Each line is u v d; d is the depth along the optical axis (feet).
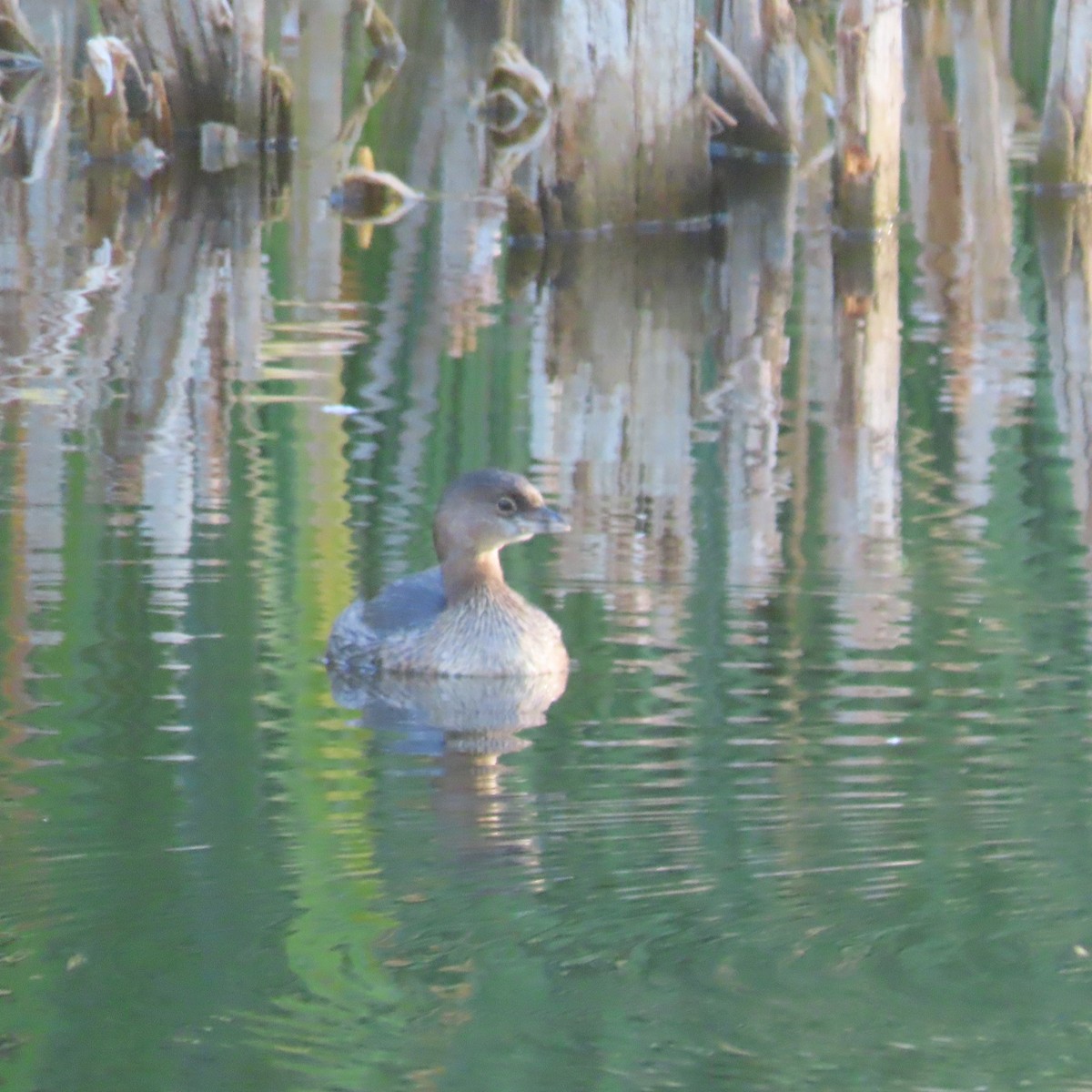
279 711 36.78
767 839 29.50
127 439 54.29
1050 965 25.05
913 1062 22.67
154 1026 23.63
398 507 49.34
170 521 47.57
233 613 42.04
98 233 82.53
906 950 25.48
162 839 29.71
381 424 56.54
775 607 42.47
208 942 25.93
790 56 98.17
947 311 72.74
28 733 34.99
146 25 97.50
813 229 87.45
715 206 91.04
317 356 64.28
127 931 26.43
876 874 28.07
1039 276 78.28
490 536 41.11
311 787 32.60
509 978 24.76
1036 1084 22.25
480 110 106.32
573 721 36.42
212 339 66.13
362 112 105.91
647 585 43.98
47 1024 23.93
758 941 25.84
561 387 61.57
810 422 57.98
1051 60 91.97
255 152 99.40
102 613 41.55
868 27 82.79
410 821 30.73
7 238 81.05
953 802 31.12
